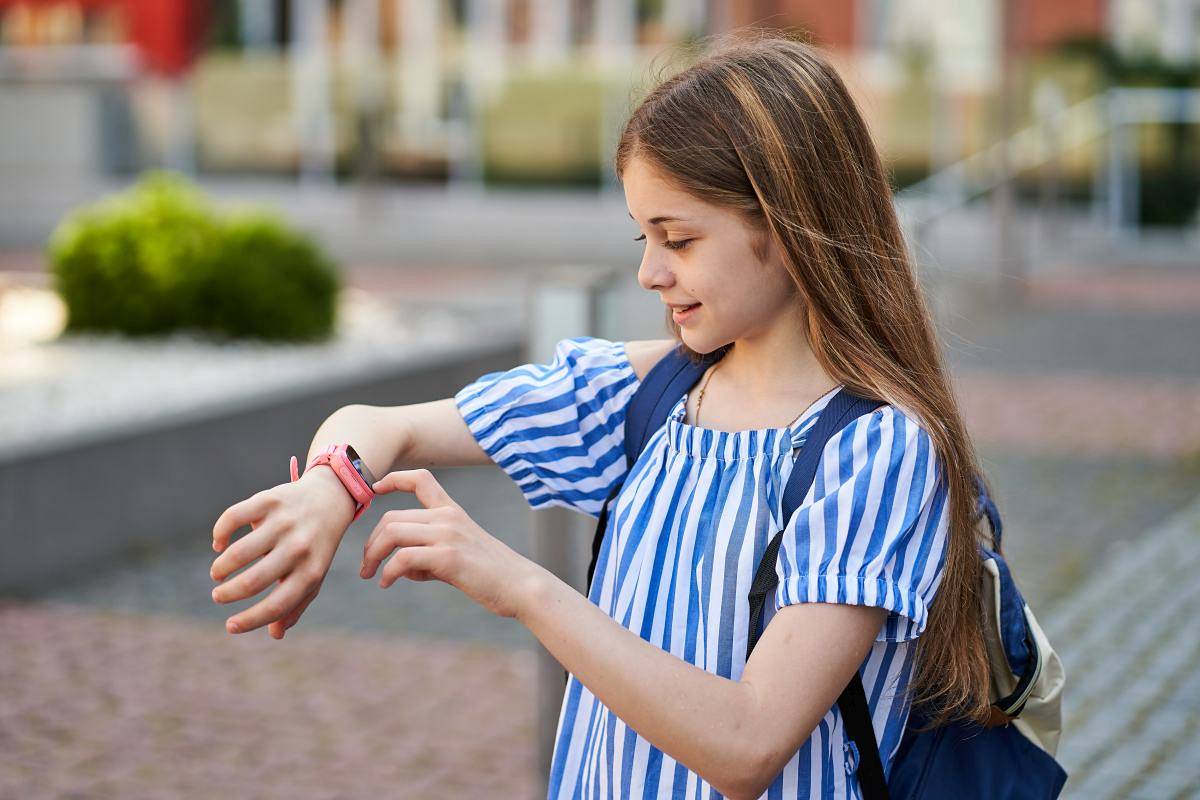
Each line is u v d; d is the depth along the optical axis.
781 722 1.40
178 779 3.61
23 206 16.84
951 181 13.45
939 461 1.54
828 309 1.52
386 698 4.19
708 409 1.65
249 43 17.67
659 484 1.63
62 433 5.34
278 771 3.67
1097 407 7.90
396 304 10.11
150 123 17.28
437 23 17.83
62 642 4.61
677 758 1.40
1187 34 16.06
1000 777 1.73
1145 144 14.15
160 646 4.59
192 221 8.45
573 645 1.40
